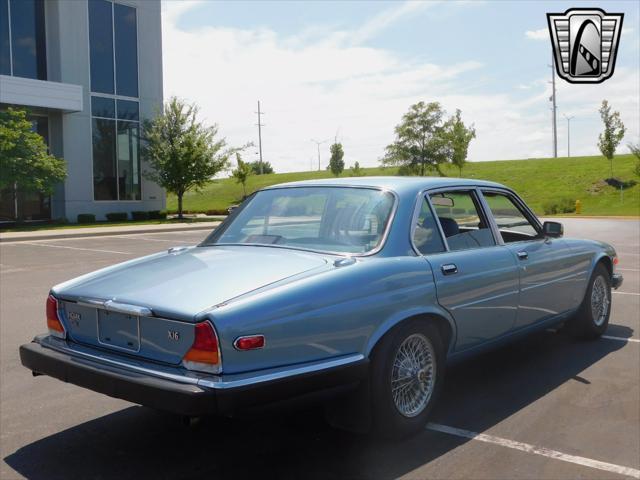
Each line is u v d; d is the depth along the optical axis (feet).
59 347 12.54
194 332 10.55
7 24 102.06
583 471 11.75
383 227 13.62
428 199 14.76
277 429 13.88
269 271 12.15
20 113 91.45
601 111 162.40
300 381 11.02
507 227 17.62
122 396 10.94
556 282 18.25
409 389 13.30
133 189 118.52
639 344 20.99
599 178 169.68
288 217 14.84
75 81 108.58
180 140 118.42
